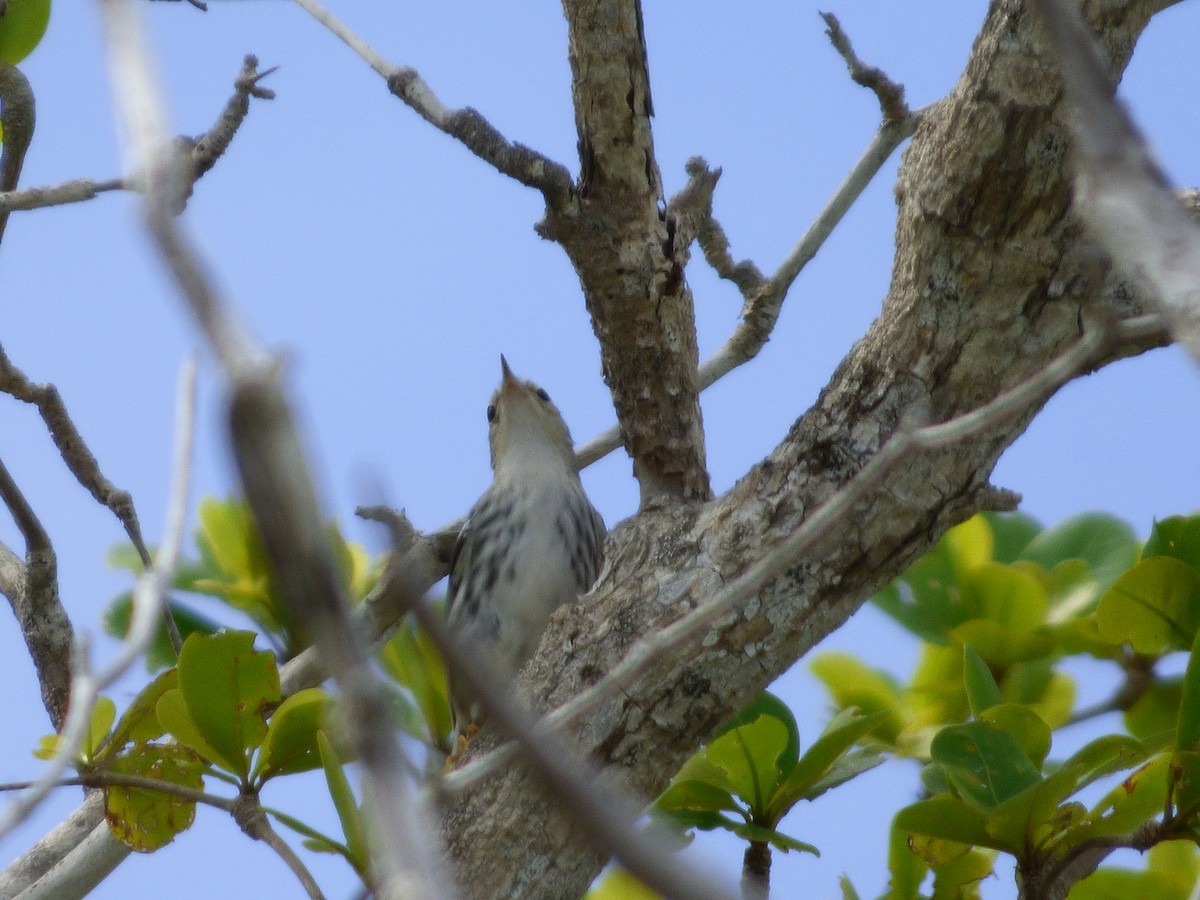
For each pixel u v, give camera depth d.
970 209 6.02
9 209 7.70
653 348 7.46
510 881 6.04
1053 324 6.11
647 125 7.22
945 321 6.18
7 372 7.98
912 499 6.22
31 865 7.86
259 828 6.58
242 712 6.96
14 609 8.35
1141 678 7.84
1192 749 6.39
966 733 6.60
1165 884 7.51
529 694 6.30
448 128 7.21
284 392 1.88
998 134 5.90
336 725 6.27
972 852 7.29
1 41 9.45
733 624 6.22
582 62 7.08
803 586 6.24
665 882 1.89
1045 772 7.34
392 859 1.92
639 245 7.34
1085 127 2.54
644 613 6.30
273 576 1.96
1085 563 8.32
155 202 2.02
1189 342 2.31
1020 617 8.16
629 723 6.20
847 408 6.35
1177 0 5.79
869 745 7.86
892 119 9.41
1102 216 2.47
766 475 6.43
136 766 7.35
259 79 7.93
